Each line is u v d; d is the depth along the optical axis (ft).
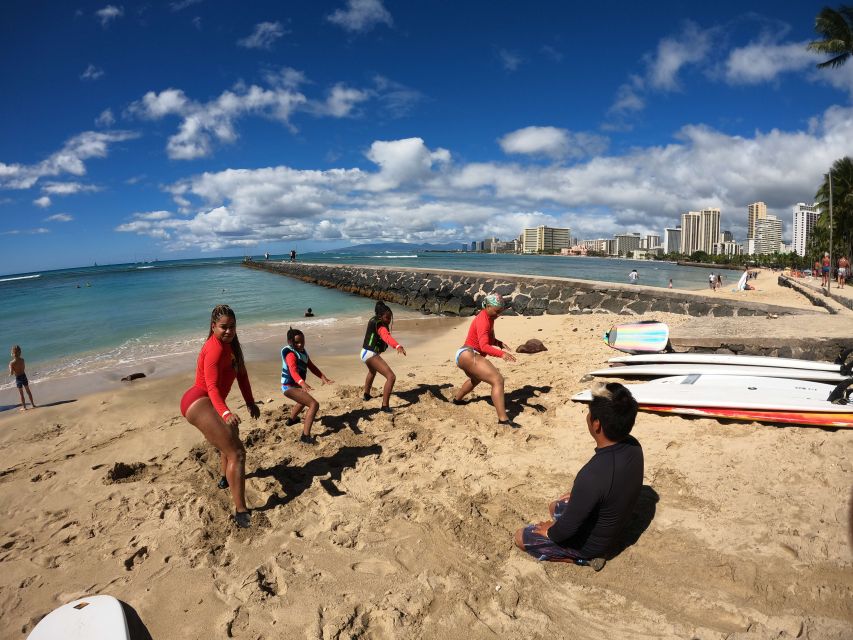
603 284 55.52
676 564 10.36
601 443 10.36
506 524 12.45
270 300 90.02
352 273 116.06
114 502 14.89
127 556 11.94
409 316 69.10
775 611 8.84
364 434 18.95
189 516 13.61
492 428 18.89
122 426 23.36
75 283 168.76
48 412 26.45
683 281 161.27
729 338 25.49
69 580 11.28
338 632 9.02
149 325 59.93
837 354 23.18
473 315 68.95
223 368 13.23
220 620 9.61
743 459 14.16
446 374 29.04
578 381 24.27
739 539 10.83
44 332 57.00
